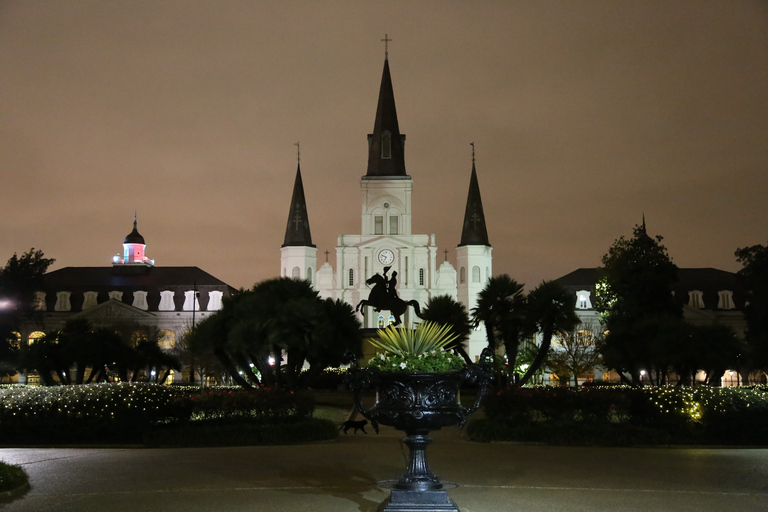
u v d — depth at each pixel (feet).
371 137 327.26
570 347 196.03
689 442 79.05
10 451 69.62
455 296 307.37
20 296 197.26
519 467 57.88
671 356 125.29
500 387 110.73
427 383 39.34
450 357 41.96
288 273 310.65
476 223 310.24
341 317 107.76
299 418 80.79
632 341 139.64
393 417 39.42
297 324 96.73
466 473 54.80
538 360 119.24
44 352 125.18
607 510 42.34
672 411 79.56
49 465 58.85
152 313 299.79
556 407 78.02
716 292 294.66
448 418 39.65
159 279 316.40
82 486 48.98
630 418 81.15
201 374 216.13
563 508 42.80
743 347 130.62
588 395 78.23
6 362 187.83
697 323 280.92
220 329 101.09
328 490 47.47
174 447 73.15
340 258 306.35
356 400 40.91
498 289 119.03
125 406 77.92
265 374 102.12
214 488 48.16
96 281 314.76
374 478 52.11
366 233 315.78
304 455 64.90
